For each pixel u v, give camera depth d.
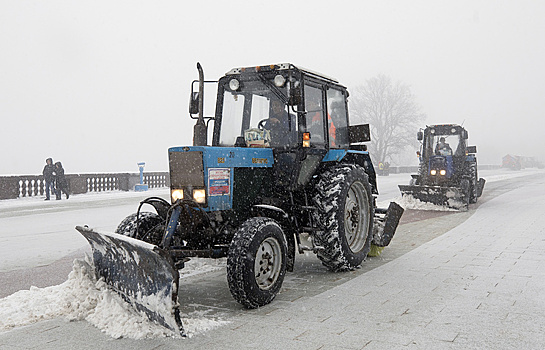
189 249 4.86
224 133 6.02
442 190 12.93
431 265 6.29
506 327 3.89
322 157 5.95
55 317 4.23
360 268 6.19
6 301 4.61
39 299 4.57
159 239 4.84
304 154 5.48
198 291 5.13
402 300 4.68
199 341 3.65
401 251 7.32
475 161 14.52
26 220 11.46
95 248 4.62
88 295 4.41
